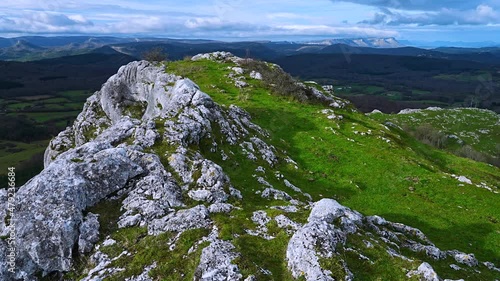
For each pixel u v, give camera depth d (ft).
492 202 134.62
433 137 352.28
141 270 64.64
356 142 173.06
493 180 174.19
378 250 67.26
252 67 259.60
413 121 419.54
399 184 142.61
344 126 191.93
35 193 77.56
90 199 82.74
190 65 261.24
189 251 66.28
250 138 146.41
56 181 80.07
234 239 67.41
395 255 66.59
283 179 123.03
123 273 64.69
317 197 123.75
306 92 232.94
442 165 188.44
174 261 64.54
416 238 91.25
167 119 127.34
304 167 148.66
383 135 186.19
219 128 136.56
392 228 92.48
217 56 282.77
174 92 157.38
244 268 59.62
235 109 174.40
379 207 127.03
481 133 404.98
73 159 90.22
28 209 75.05
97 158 89.76
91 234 74.23
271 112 195.31
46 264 71.05
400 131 230.07
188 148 110.11
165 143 109.60
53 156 243.81
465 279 75.61
